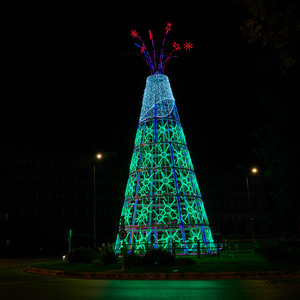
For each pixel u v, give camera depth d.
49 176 64.44
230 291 11.50
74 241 63.34
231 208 84.12
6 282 15.70
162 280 15.73
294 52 8.12
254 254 27.05
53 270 19.77
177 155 29.34
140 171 28.72
